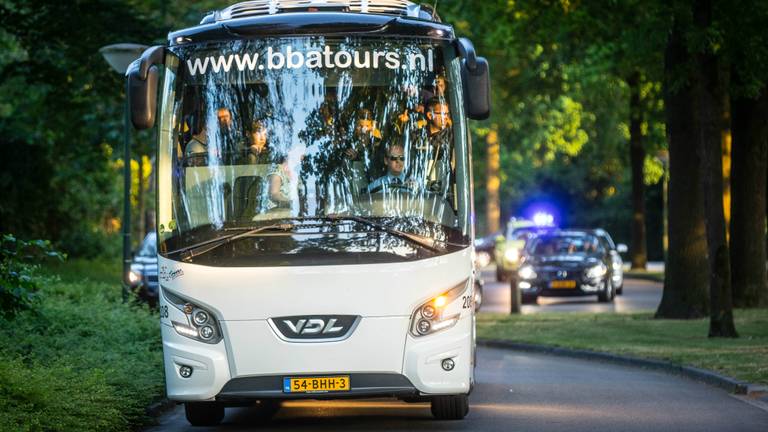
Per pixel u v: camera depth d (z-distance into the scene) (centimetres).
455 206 2378
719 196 4466
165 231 2364
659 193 14438
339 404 2986
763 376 3312
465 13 8519
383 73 2402
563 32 7494
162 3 7194
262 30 2408
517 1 7400
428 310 2345
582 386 3356
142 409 2644
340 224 2339
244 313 2327
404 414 2772
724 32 4938
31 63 6397
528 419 2673
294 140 2375
